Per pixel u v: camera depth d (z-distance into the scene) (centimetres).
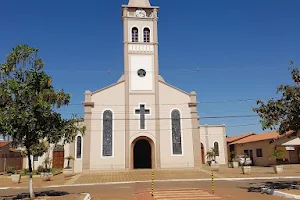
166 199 1491
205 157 4303
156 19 3528
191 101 3356
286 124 1652
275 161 3897
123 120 3250
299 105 1603
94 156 3136
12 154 4144
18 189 2197
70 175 2948
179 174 2870
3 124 1361
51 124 1550
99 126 3203
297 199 1398
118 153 3177
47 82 1558
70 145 3212
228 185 2097
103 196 1675
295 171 3048
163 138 3272
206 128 4375
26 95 1466
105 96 3275
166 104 3344
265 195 1590
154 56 3431
